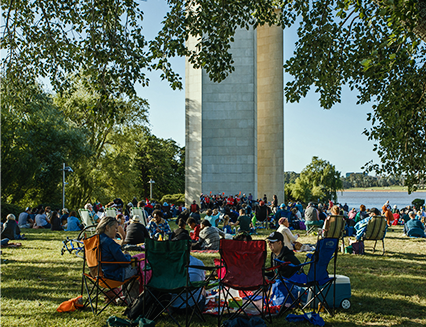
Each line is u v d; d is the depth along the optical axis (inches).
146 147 2442.2
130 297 207.6
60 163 1107.9
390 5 200.7
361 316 201.2
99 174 1434.5
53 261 344.2
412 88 282.7
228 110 1413.6
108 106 321.7
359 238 413.4
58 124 1138.7
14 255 377.4
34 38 403.9
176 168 2741.1
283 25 380.8
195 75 1461.6
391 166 324.5
